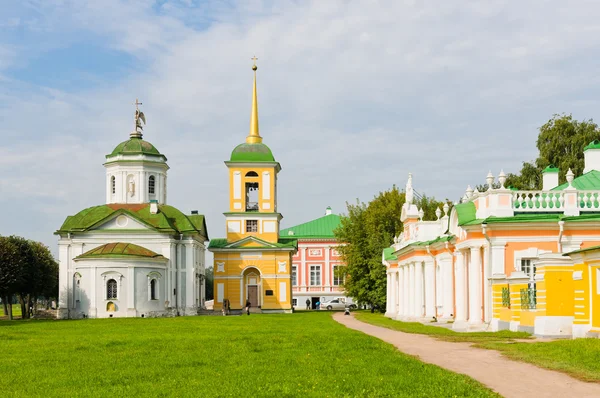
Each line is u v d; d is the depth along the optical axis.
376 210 80.38
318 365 20.73
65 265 81.94
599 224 34.69
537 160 73.56
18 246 80.31
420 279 50.75
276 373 19.17
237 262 90.06
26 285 81.00
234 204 91.44
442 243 45.16
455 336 31.91
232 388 16.66
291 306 89.62
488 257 35.22
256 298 90.44
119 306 76.94
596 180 39.41
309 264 118.19
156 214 85.56
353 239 81.56
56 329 46.03
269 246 89.81
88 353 26.14
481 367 19.73
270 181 92.19
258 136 94.94
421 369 19.38
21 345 30.78
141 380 18.50
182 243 85.12
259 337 33.34
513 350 23.31
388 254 67.31
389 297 67.31
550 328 27.64
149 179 91.12
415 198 86.94
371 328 42.12
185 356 24.17
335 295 117.12
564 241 34.78
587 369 18.38
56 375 19.69
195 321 58.12
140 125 95.38
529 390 15.83
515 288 31.98
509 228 34.97
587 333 25.91
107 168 91.25
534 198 35.66
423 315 50.53
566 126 72.00
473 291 35.97
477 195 36.97
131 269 77.31
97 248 79.88
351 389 16.33
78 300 78.25
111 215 82.88
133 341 31.67
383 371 19.16
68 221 84.19
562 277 27.75
